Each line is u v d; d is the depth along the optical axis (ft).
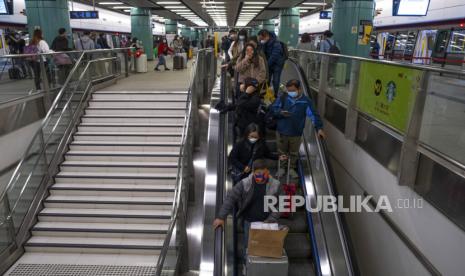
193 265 19.83
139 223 21.80
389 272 12.67
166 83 37.35
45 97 25.26
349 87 17.28
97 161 25.75
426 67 10.31
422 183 10.52
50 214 21.71
